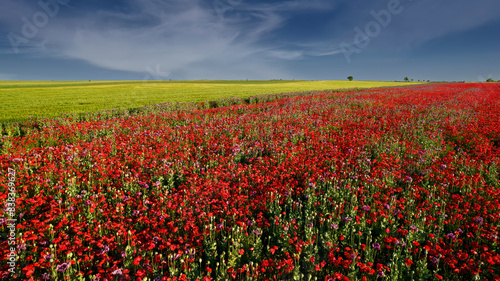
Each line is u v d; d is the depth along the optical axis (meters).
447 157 9.27
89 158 8.89
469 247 4.91
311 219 5.37
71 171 7.54
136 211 5.46
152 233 4.93
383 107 20.14
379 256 4.73
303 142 11.45
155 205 5.97
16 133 13.59
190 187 6.73
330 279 3.67
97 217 5.62
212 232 5.09
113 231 5.23
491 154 9.15
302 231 5.21
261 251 4.76
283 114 17.31
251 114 18.23
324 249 4.82
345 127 14.25
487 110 19.39
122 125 15.11
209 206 6.15
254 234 5.11
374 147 10.66
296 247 4.49
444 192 6.64
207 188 6.64
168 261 4.38
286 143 10.90
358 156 9.30
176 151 10.27
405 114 16.94
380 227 5.40
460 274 4.29
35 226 4.89
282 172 7.98
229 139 11.62
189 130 13.62
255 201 6.18
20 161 7.82
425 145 10.50
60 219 5.34
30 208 5.62
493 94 35.38
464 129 12.92
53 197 6.16
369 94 32.62
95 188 6.81
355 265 4.31
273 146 10.34
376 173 7.68
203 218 5.52
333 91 44.81
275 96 33.53
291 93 37.75
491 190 6.44
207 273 4.04
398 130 12.86
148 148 10.58
